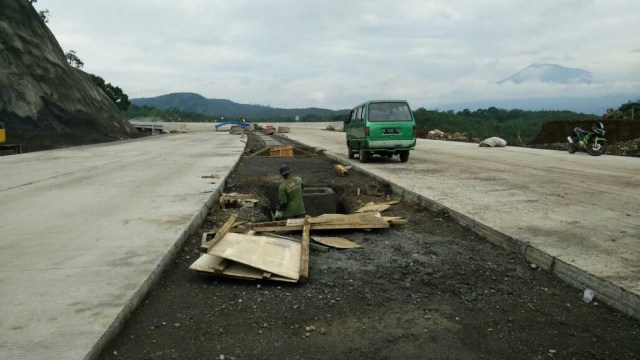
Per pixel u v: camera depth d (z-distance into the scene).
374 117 14.84
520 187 9.38
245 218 7.99
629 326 3.57
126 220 6.84
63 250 5.31
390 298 4.18
